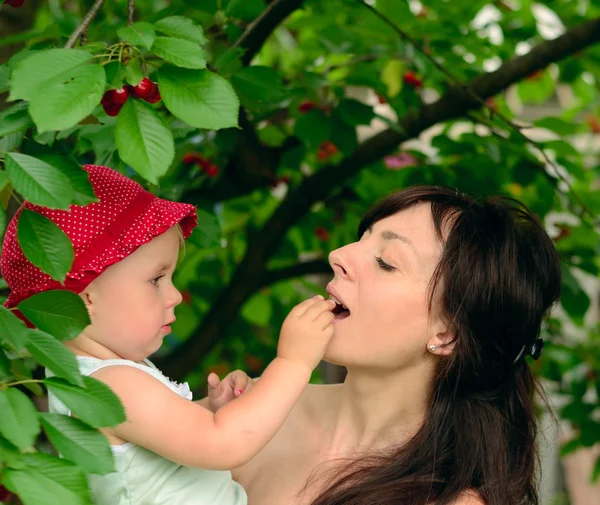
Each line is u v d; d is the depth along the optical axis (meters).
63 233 1.22
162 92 1.19
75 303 1.23
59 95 1.08
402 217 1.80
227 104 1.19
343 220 3.91
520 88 4.10
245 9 2.17
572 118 4.32
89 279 1.50
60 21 2.28
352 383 1.85
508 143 3.11
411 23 3.09
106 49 1.27
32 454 1.10
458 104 3.12
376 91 3.01
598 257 3.45
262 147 3.16
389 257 1.74
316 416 1.95
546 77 4.04
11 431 1.07
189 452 1.48
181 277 3.97
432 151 3.99
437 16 3.23
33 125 1.23
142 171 1.15
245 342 4.39
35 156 1.29
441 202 1.81
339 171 3.28
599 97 4.29
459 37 3.14
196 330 3.41
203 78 1.20
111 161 2.08
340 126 2.84
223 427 1.49
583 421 3.64
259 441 1.51
